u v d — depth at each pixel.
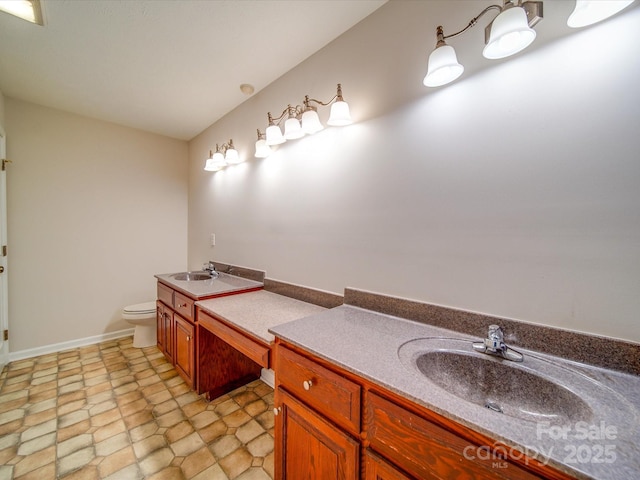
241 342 1.36
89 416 1.73
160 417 1.73
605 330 0.83
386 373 0.78
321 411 0.94
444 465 0.64
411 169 1.26
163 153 3.29
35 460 1.39
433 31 1.18
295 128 1.60
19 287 2.45
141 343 2.77
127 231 3.05
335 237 1.61
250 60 1.82
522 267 0.97
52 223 2.61
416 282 1.25
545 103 0.91
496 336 0.92
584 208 0.85
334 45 1.61
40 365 2.37
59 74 2.00
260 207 2.21
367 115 1.43
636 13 0.77
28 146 2.47
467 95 1.08
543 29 0.91
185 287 2.05
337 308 1.46
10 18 1.45
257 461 1.41
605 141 0.82
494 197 1.02
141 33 1.58
